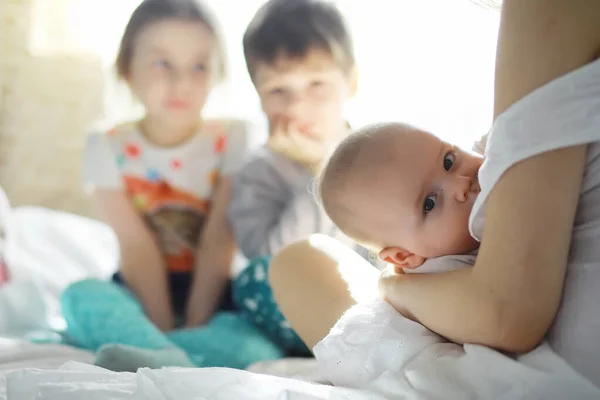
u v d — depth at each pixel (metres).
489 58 1.35
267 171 1.54
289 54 1.42
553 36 0.59
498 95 0.63
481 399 0.61
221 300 1.62
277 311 1.31
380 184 0.79
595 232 0.61
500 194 0.61
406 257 0.79
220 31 1.61
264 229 1.51
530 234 0.59
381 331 0.74
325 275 0.93
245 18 1.74
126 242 1.60
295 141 1.49
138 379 0.65
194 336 1.28
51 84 2.15
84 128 2.16
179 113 1.59
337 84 1.45
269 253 1.44
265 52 1.44
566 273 0.62
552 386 0.59
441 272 0.73
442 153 0.79
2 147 2.18
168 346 1.18
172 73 1.56
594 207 0.61
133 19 1.57
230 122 1.66
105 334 1.21
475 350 0.64
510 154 0.60
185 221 1.66
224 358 1.21
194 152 1.64
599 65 0.58
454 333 0.67
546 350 0.62
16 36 2.12
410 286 0.74
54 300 1.55
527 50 0.60
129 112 1.69
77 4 2.06
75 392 0.62
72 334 1.29
